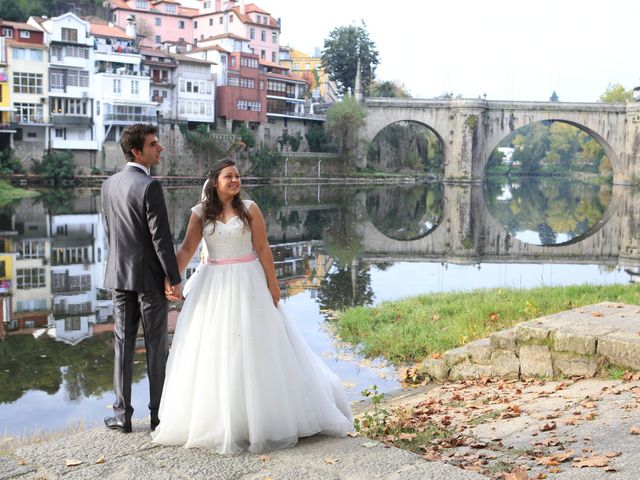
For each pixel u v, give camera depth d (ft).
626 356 23.22
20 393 32.12
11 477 14.10
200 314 16.44
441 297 49.55
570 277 72.28
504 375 27.14
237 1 296.30
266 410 15.75
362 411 26.30
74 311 50.39
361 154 276.62
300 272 70.59
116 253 16.58
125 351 16.93
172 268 16.35
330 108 267.80
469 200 197.77
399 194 211.61
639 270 79.00
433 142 360.07
